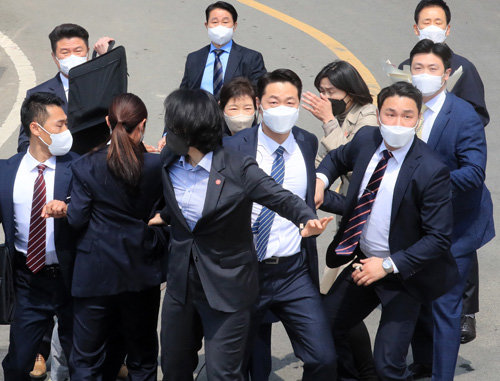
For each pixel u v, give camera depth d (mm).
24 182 4586
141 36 12844
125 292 4531
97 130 5148
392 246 4461
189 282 4137
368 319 5996
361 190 4590
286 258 4457
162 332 4316
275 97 4344
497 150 8953
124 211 4383
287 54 12078
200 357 5590
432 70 4879
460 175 4766
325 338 4414
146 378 4789
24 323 4738
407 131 4254
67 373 5203
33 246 4598
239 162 3984
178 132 3879
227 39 7371
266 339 4875
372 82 11070
